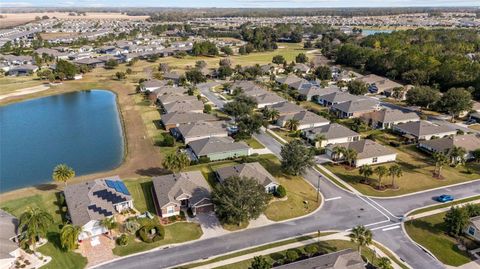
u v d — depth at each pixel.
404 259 58.31
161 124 119.50
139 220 66.88
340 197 76.25
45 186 81.19
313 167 89.00
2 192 79.38
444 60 180.88
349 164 90.81
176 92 149.12
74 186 74.44
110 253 58.97
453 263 57.50
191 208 70.00
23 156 98.88
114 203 68.69
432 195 77.19
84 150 102.81
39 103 149.75
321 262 52.97
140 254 58.97
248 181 66.69
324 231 65.25
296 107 127.62
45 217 58.31
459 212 63.28
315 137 101.25
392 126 116.06
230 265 56.72
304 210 71.56
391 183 82.06
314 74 188.88
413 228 66.12
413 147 102.00
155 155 96.25
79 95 162.00
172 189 71.56
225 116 127.38
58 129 119.81
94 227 62.91
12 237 58.91
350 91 154.25
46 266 55.59
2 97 154.38
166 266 56.44
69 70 183.38
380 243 62.03
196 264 56.91
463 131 113.25
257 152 97.69
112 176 84.44
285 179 82.88
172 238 62.91
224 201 63.09
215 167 88.88
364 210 71.69
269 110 120.38
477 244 61.84
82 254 58.47
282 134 111.62
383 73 197.88
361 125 115.81
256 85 161.50
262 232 64.88
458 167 90.31
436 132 106.50
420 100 130.12
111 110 140.12
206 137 104.75
